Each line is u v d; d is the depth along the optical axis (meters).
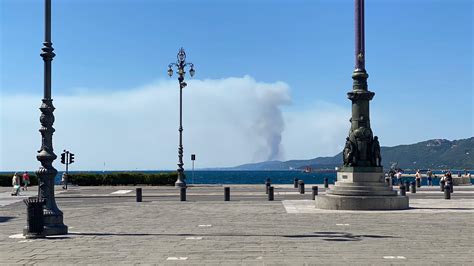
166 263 12.73
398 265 12.43
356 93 29.67
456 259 13.23
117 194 45.84
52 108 19.00
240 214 26.38
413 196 41.88
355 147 29.41
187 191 50.50
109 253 14.22
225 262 12.82
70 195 44.12
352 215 25.52
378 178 29.05
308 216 25.09
